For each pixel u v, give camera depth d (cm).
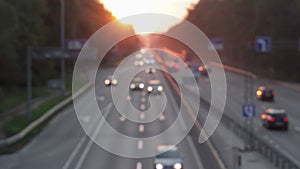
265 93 8244
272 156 3731
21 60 8631
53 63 10594
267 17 12325
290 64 12200
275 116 5519
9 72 8294
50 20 10700
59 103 7231
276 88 10269
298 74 11969
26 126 5381
